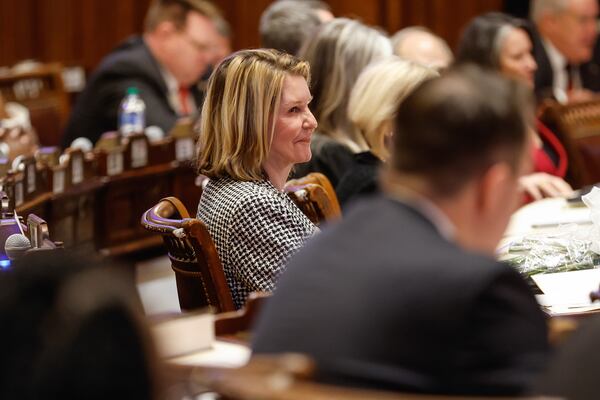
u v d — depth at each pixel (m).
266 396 3.60
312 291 4.24
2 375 3.17
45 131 16.73
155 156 12.00
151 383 3.18
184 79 15.88
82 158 10.75
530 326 4.18
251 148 7.25
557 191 10.60
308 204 8.09
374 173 9.18
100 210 11.27
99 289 3.16
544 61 14.30
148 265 13.75
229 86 7.27
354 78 10.03
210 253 6.87
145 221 7.18
